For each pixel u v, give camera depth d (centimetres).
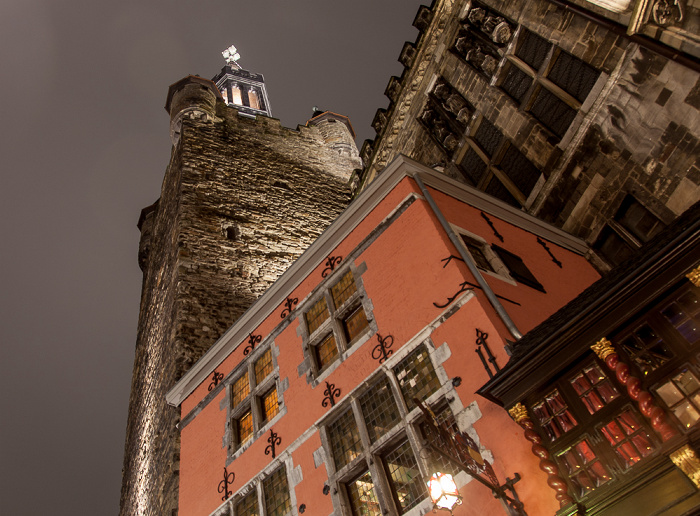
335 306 921
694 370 499
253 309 1066
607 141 1134
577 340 567
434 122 1756
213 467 990
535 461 590
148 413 1681
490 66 1515
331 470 776
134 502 1630
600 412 542
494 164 1472
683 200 981
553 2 1255
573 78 1246
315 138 2816
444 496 557
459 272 766
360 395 795
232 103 4159
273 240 1992
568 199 1216
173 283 1709
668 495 466
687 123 977
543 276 940
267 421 936
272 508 847
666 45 995
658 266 536
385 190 941
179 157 2283
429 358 739
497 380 602
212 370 1123
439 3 1745
